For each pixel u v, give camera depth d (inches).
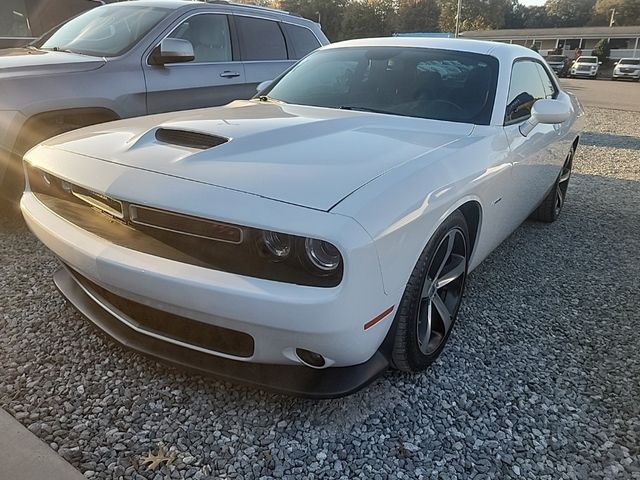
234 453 78.6
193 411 86.2
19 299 117.4
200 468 75.7
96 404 86.6
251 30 223.8
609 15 3110.2
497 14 2869.1
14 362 95.7
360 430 84.4
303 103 131.6
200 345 82.9
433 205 84.1
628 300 136.8
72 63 164.2
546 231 191.8
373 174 80.1
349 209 70.8
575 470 79.3
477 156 103.0
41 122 156.7
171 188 76.5
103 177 83.2
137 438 80.2
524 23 3447.3
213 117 107.5
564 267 157.6
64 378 92.2
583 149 361.7
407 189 79.9
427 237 84.6
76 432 80.7
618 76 1488.7
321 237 67.2
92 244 82.7
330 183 75.8
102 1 292.7
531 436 85.4
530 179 140.8
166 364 85.5
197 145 90.2
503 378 99.8
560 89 189.5
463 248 104.1
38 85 153.4
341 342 72.3
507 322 121.5
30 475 71.5
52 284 124.9
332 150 88.5
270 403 88.9
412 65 132.8
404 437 83.5
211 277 72.8
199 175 78.1
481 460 80.0
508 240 179.3
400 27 2536.9
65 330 106.0
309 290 69.8
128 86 174.7
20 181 155.4
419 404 90.9
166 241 78.4
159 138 94.9
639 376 103.1
